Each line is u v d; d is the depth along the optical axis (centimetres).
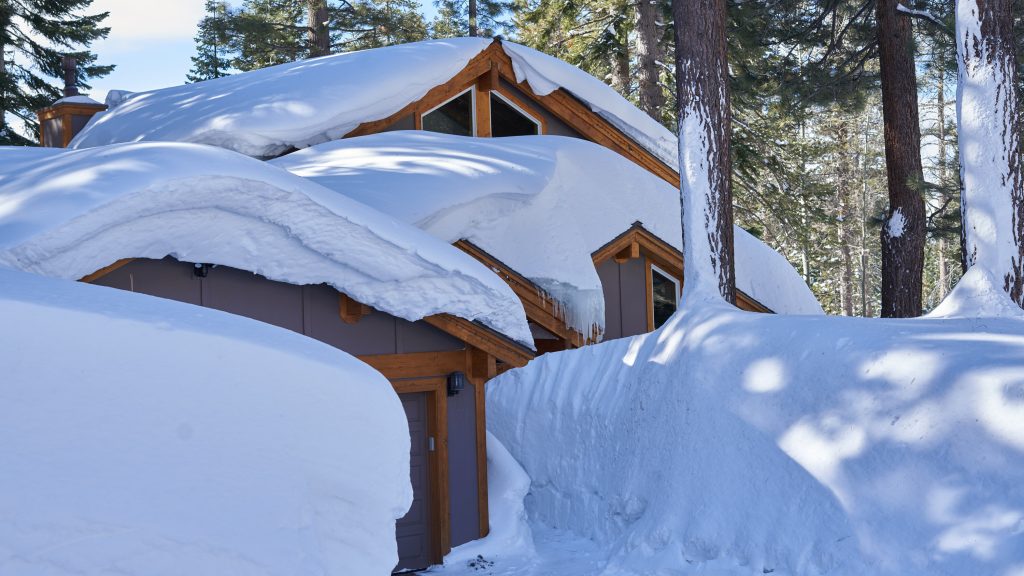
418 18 3438
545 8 2592
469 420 1118
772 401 880
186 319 408
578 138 1788
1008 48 1014
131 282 846
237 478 376
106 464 342
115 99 1908
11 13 2795
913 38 1619
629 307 1664
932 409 734
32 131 2855
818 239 3950
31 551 317
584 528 1105
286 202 830
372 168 1392
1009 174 1008
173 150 783
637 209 1631
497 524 1121
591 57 2430
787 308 1733
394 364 1054
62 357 344
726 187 1164
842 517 746
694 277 1148
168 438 361
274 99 1578
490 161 1470
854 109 1906
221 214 810
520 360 1105
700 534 870
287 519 388
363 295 948
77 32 2911
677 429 977
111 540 335
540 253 1421
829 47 1836
